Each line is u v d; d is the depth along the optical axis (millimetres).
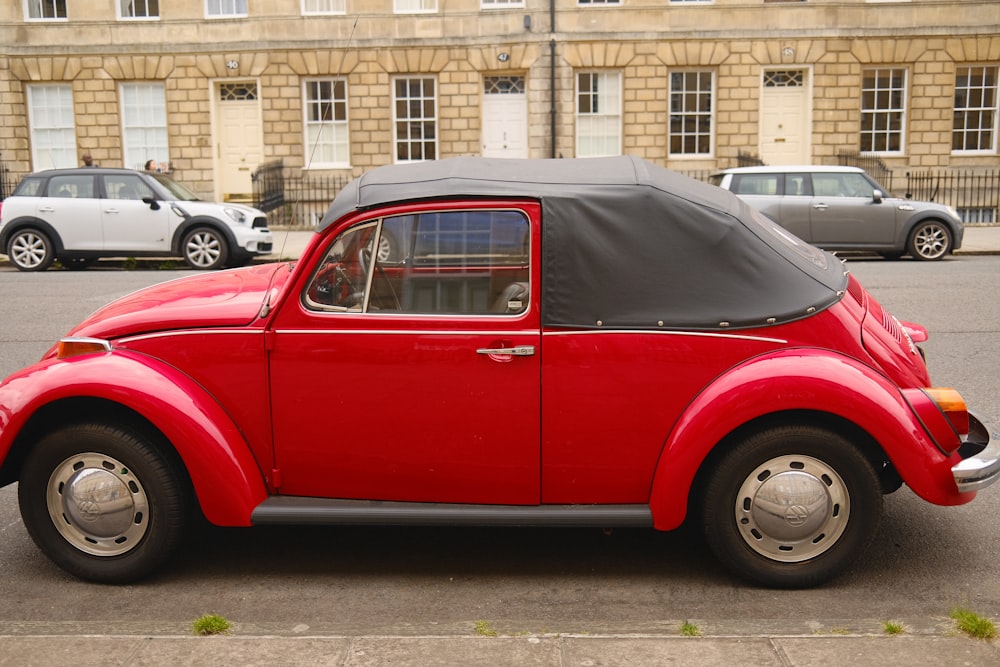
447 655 3219
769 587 3979
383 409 3949
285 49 23109
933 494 3762
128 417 4039
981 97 23078
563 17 22703
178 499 4020
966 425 3912
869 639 3275
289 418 3990
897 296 11336
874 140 23234
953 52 22656
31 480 4031
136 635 3391
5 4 23234
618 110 23203
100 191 15875
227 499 3910
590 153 23391
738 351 3861
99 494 4000
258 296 4227
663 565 4250
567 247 3871
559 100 23000
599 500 3990
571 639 3312
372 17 22984
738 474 3850
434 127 23516
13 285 13406
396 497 4039
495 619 3762
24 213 15727
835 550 3904
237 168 23953
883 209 15836
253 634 3531
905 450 3734
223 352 3982
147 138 23781
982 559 4293
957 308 10484
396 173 4293
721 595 3943
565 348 3873
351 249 3951
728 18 22609
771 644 3252
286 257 17578
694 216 3926
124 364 3959
